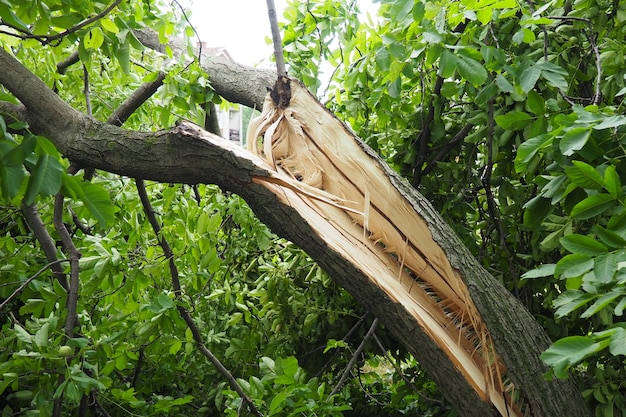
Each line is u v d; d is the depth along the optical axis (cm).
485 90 237
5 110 229
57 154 121
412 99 318
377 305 214
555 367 138
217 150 211
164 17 284
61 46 268
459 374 211
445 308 232
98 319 319
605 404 226
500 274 292
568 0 271
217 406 314
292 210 211
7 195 111
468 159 298
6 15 159
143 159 217
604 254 149
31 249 311
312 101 239
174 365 338
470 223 340
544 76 218
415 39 255
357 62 293
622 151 183
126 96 397
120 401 262
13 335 235
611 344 132
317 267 310
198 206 329
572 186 171
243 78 318
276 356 334
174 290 276
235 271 359
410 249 228
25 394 240
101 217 122
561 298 158
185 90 291
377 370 512
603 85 260
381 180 230
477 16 240
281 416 253
